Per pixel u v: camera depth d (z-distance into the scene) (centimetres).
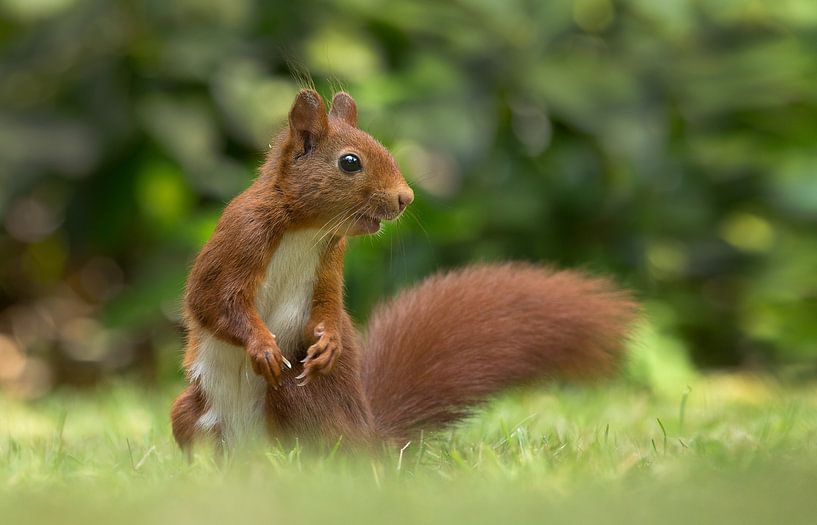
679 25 1280
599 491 534
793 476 541
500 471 593
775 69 1318
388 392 748
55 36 1270
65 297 1477
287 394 651
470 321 782
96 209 1314
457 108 1241
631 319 816
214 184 1248
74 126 1265
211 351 658
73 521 450
